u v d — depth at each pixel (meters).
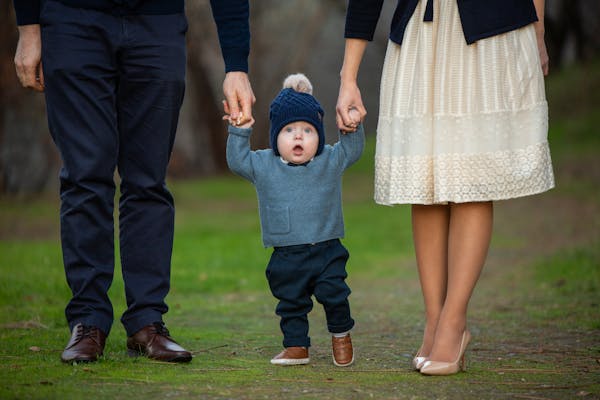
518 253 18.38
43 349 7.93
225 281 14.64
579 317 10.20
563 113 49.34
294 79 7.59
